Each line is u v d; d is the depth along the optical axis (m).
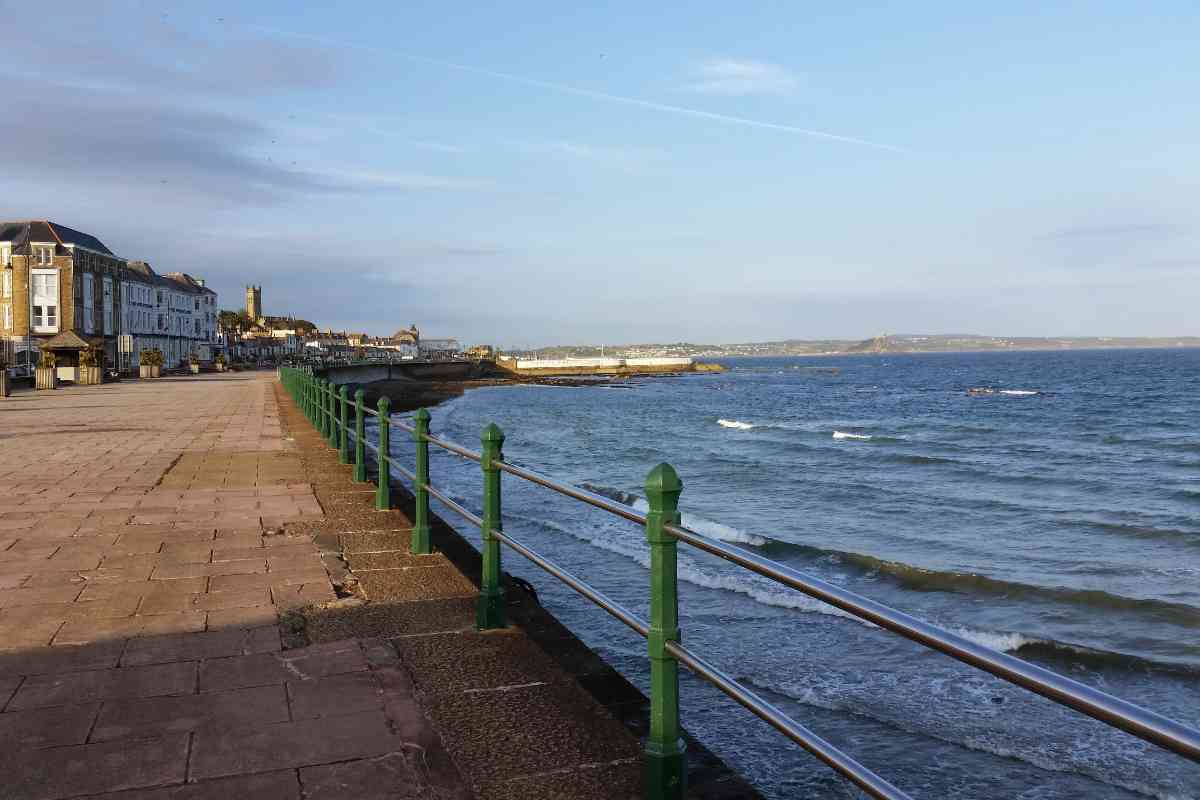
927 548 15.83
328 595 6.01
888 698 8.25
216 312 108.44
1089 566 14.28
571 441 37.97
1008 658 1.83
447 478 24.44
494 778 3.42
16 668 4.55
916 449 34.25
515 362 159.75
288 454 14.48
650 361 167.88
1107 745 7.27
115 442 16.36
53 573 6.59
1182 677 8.93
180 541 7.77
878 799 2.13
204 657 4.75
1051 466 28.59
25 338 60.69
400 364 115.19
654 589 3.23
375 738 3.75
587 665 4.70
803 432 43.09
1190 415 52.41
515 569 13.20
